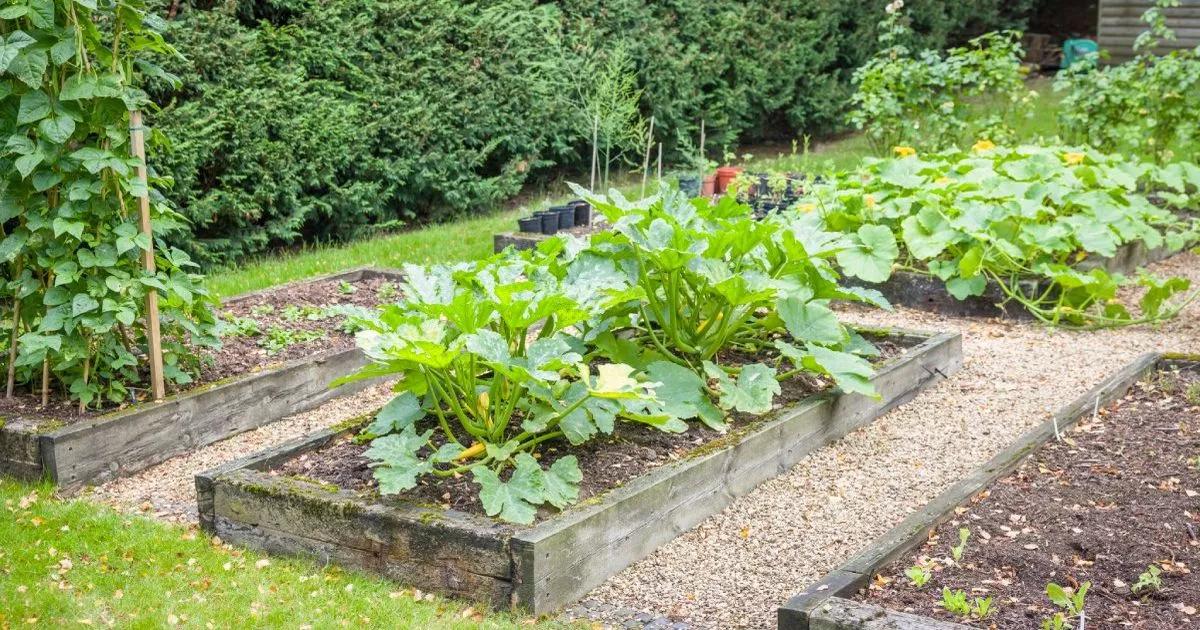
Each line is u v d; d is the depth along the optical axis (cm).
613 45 1216
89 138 498
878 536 412
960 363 602
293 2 965
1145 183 1003
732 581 382
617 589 376
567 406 430
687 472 414
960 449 493
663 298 534
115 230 484
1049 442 461
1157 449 448
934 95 1205
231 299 705
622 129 1112
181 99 898
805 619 313
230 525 411
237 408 530
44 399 496
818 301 553
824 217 745
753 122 1453
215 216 915
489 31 1100
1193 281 805
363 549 383
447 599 368
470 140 1094
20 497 450
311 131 954
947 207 754
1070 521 384
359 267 818
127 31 500
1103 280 665
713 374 476
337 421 550
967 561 356
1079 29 2114
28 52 457
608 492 391
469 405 430
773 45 1412
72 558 397
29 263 501
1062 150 887
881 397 530
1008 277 711
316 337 619
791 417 471
